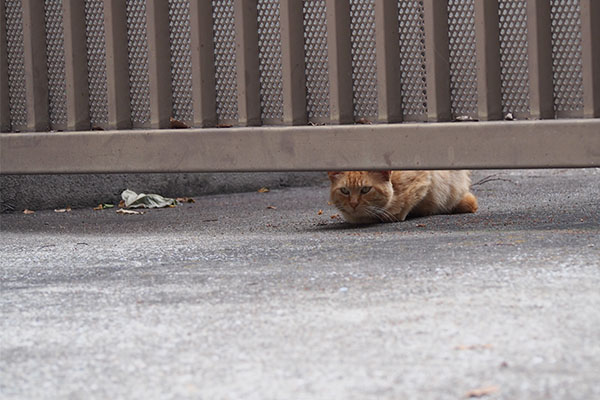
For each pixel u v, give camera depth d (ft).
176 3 20.45
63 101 21.79
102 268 15.64
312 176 32.48
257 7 19.76
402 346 9.59
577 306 10.78
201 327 10.86
